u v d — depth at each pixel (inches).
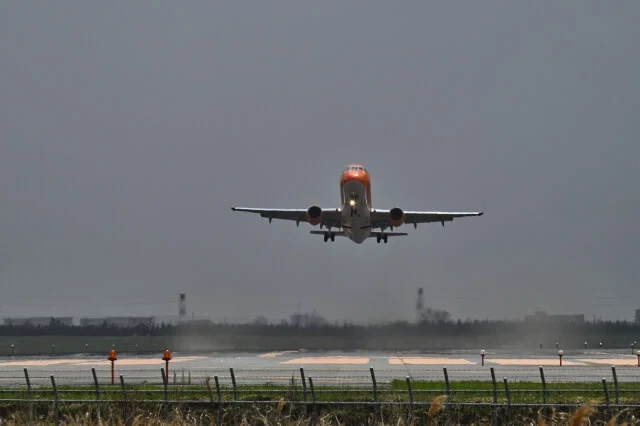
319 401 4665.4
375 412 4387.3
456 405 4389.8
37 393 5246.1
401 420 4160.9
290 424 4254.4
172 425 4097.0
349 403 4451.3
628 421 4173.2
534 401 4660.4
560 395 4909.0
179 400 4598.9
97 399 4522.6
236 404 4608.8
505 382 4424.2
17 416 4510.3
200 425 4313.5
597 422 4311.0
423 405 4394.7
